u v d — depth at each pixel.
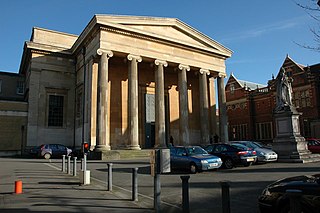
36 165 20.41
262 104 50.75
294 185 5.73
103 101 28.14
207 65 37.91
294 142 20.47
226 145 18.23
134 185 9.02
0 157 31.02
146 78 37.22
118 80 34.53
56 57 36.56
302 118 42.22
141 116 36.03
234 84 56.50
